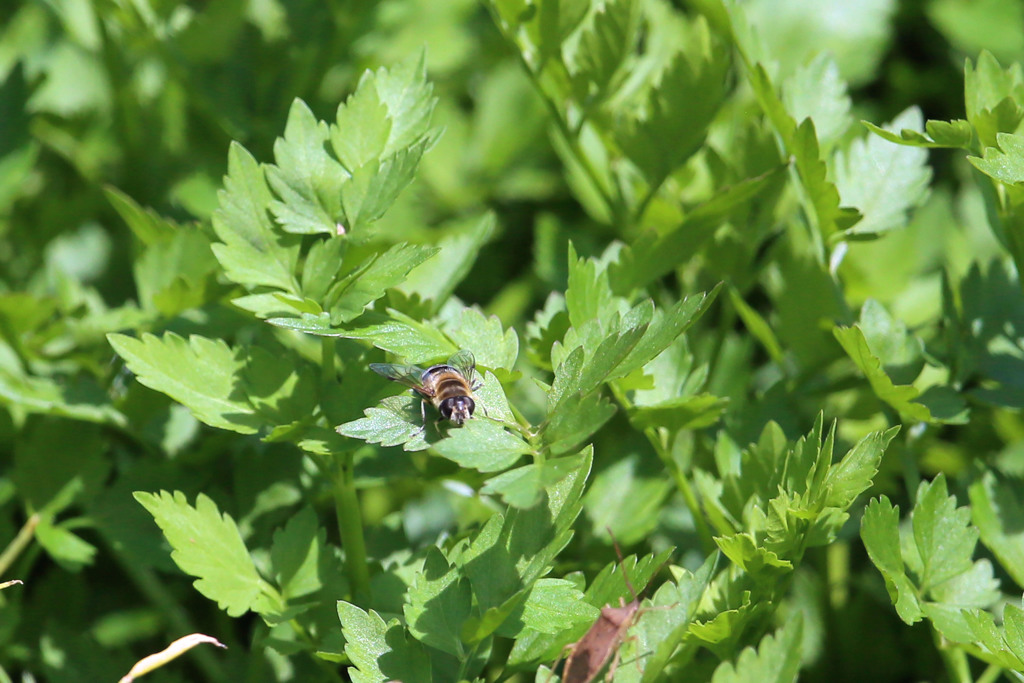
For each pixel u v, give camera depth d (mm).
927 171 651
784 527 605
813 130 628
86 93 735
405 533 641
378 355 619
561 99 660
